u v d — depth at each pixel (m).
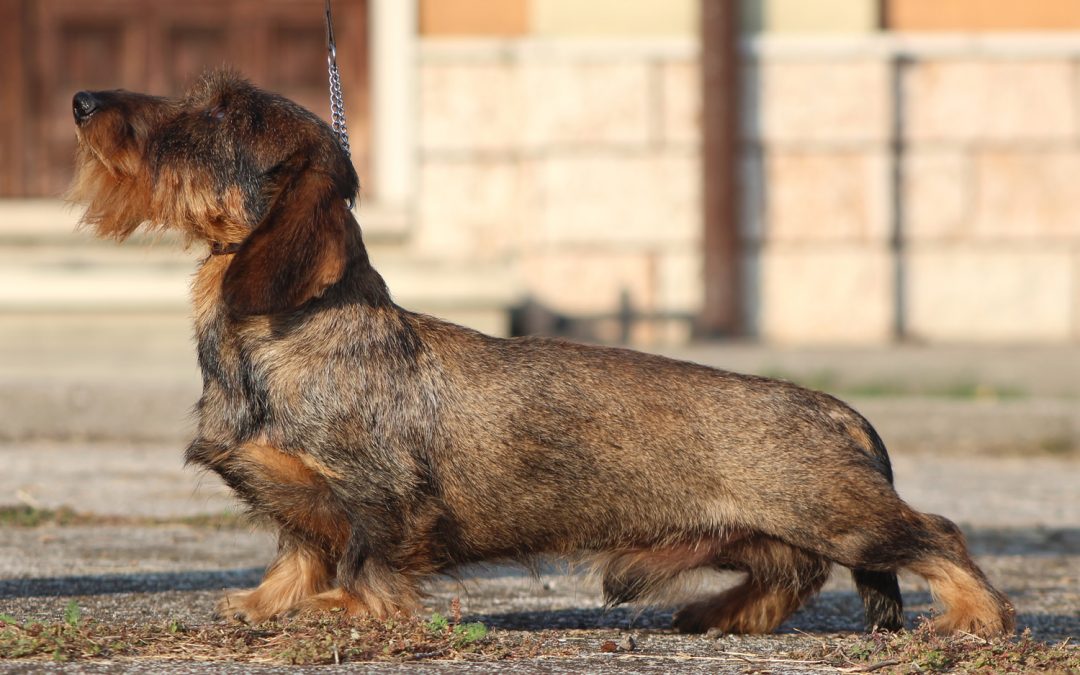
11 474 12.11
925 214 19.20
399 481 6.69
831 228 19.00
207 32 20.38
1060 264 19.20
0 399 14.39
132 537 9.43
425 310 17.66
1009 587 8.48
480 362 6.96
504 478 6.83
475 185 19.19
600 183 18.91
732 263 18.62
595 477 6.88
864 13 18.94
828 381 16.66
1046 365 16.91
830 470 6.84
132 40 20.34
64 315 18.06
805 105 18.94
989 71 19.11
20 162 20.38
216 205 6.95
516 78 19.09
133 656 6.02
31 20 20.33
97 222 7.20
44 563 8.43
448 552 6.92
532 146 18.92
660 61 18.81
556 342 7.18
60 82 20.39
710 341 18.66
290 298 6.49
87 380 14.98
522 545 6.98
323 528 6.86
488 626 7.29
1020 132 19.14
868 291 18.98
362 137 20.48
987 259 19.20
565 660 6.27
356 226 6.99
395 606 6.69
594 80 18.84
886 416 14.92
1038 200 19.19
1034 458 14.44
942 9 19.19
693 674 6.07
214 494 10.81
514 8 19.20
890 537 6.82
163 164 6.98
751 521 6.90
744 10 18.95
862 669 6.18
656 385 7.02
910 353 17.31
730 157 18.56
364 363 6.74
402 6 19.77
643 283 18.98
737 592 7.30
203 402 6.91
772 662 6.36
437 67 19.08
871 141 18.92
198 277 7.06
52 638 6.07
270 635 6.47
